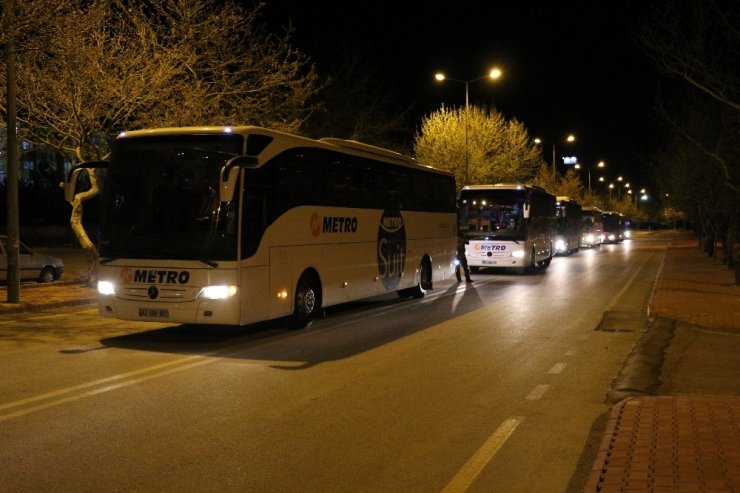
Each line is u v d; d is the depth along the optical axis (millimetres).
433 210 20266
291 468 5848
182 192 11398
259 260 11758
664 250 53594
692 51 16422
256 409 7676
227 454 6180
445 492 5355
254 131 11758
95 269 20719
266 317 12016
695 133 25438
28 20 14789
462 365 10156
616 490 4996
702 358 10602
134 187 11633
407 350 11344
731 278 24516
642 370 9625
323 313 15148
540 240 30422
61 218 55844
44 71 18969
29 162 62219
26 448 6301
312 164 13594
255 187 11680
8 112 16391
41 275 21406
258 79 23609
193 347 11523
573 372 9703
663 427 6562
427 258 19766
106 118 20000
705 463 5547
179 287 11188
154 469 5789
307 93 28031
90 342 11977
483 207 27828
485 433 6852
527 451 6312
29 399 8031
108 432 6797
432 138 46844
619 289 21922
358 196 15562
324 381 9078
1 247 20375
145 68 19500
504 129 47938
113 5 21125
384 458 6109
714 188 24594
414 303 18062
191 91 20859
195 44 21906
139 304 11391
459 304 17812
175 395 8266
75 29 18312
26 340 12164
